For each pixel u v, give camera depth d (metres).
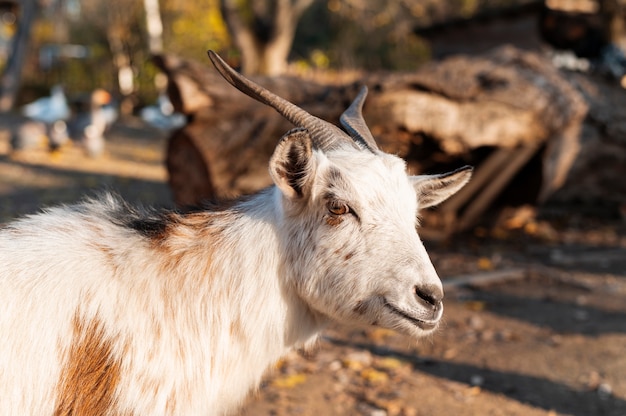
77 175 12.73
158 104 26.34
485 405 4.55
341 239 2.73
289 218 2.81
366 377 4.92
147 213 3.00
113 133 20.72
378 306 2.72
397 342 5.60
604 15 12.98
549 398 4.67
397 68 28.88
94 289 2.69
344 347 5.47
